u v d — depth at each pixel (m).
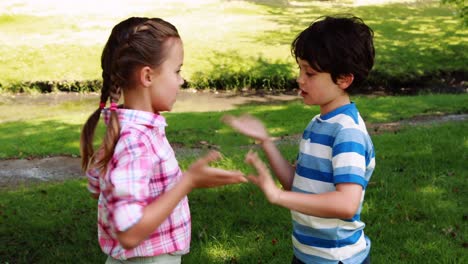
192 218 4.71
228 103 15.01
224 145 8.56
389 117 10.44
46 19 24.11
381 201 4.96
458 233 4.29
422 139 7.43
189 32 21.84
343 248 2.23
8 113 14.22
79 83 16.50
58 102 15.42
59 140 9.45
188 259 3.94
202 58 18.19
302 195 2.01
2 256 4.16
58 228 4.66
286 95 15.88
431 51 18.83
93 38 20.95
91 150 2.20
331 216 2.04
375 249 4.03
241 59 17.97
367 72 2.21
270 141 2.48
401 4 28.30
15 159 8.41
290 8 27.47
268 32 21.70
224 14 25.72
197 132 9.59
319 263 2.26
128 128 1.97
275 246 4.11
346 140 2.11
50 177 7.56
